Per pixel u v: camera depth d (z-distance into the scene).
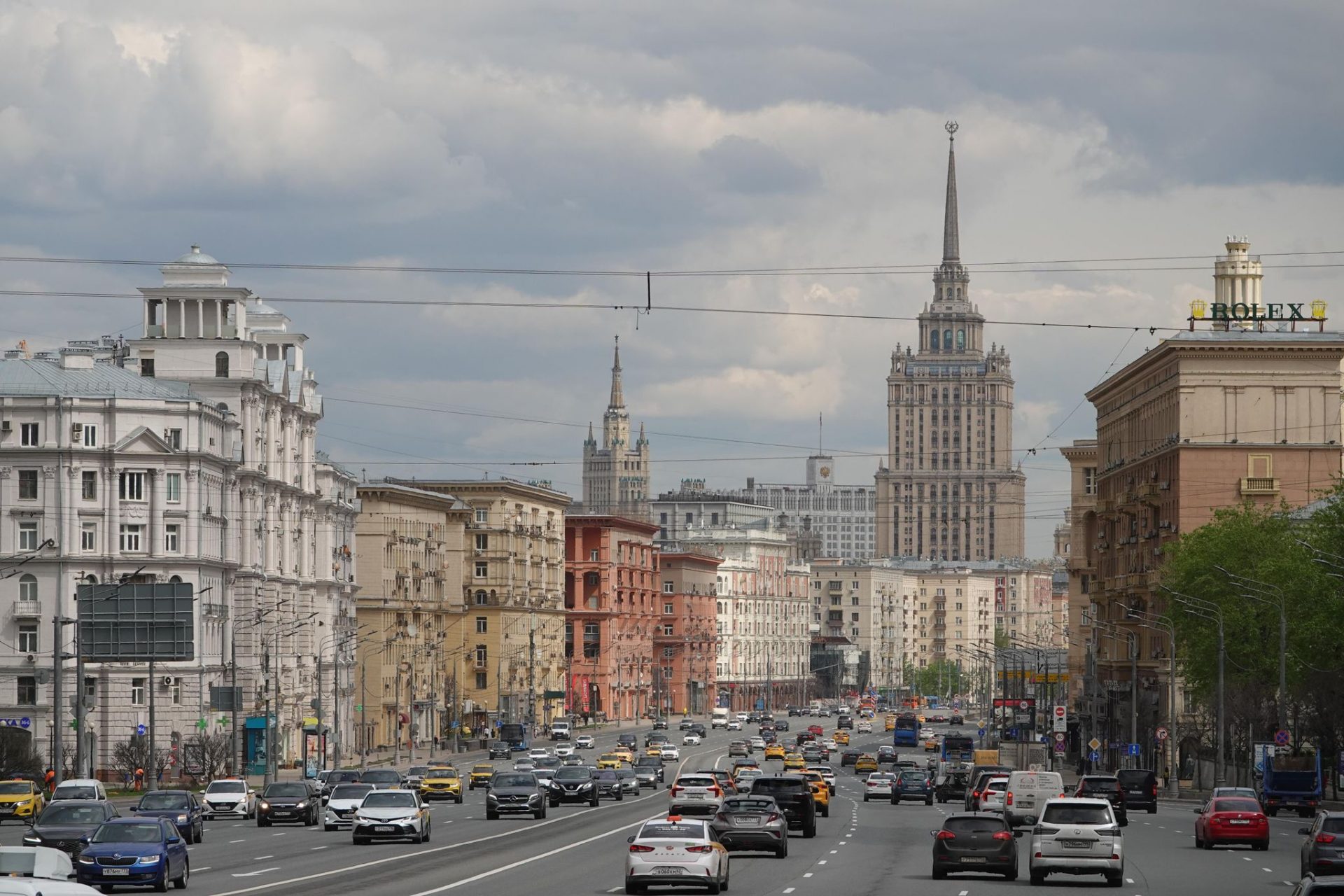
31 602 194.25
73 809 88.81
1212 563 171.50
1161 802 173.12
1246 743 181.00
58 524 194.75
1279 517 177.38
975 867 78.94
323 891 69.06
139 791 171.88
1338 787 164.62
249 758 197.38
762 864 88.50
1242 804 102.00
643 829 71.94
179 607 149.38
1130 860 92.88
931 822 135.00
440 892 68.94
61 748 153.25
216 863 85.56
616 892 70.06
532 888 71.69
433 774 163.88
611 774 167.62
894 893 71.44
